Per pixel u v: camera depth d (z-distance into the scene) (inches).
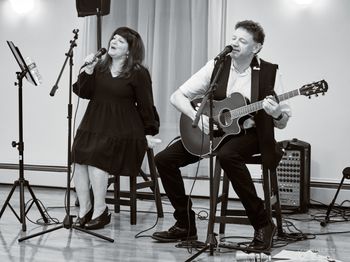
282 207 188.4
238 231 151.1
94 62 140.8
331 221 171.0
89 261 116.7
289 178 187.6
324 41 198.7
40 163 233.5
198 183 210.2
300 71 201.5
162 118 209.8
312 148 200.1
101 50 138.6
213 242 118.9
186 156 133.3
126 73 147.0
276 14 203.5
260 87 123.3
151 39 211.0
